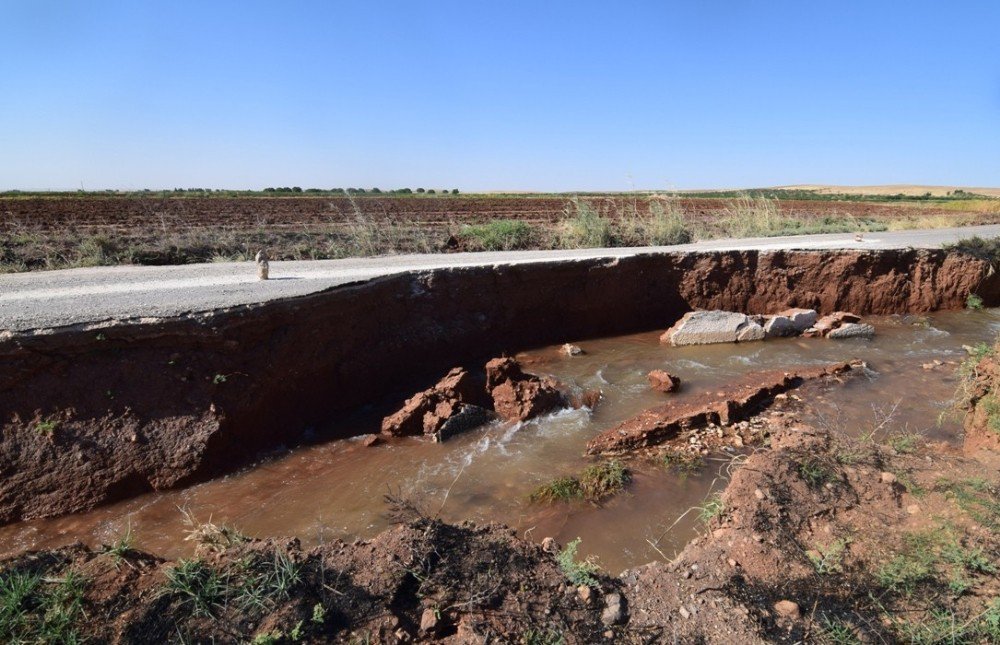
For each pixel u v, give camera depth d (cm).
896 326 1332
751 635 351
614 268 1293
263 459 716
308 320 841
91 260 1349
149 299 805
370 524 586
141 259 1438
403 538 411
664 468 680
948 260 1487
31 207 2742
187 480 649
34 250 1430
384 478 675
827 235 2020
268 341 784
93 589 356
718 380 973
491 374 870
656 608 377
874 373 987
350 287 941
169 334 702
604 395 919
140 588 360
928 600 373
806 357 1096
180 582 350
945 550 412
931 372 989
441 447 749
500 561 404
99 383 659
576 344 1213
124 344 684
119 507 613
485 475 679
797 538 445
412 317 1052
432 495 637
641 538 549
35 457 606
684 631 355
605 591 390
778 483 501
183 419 672
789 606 373
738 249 1404
